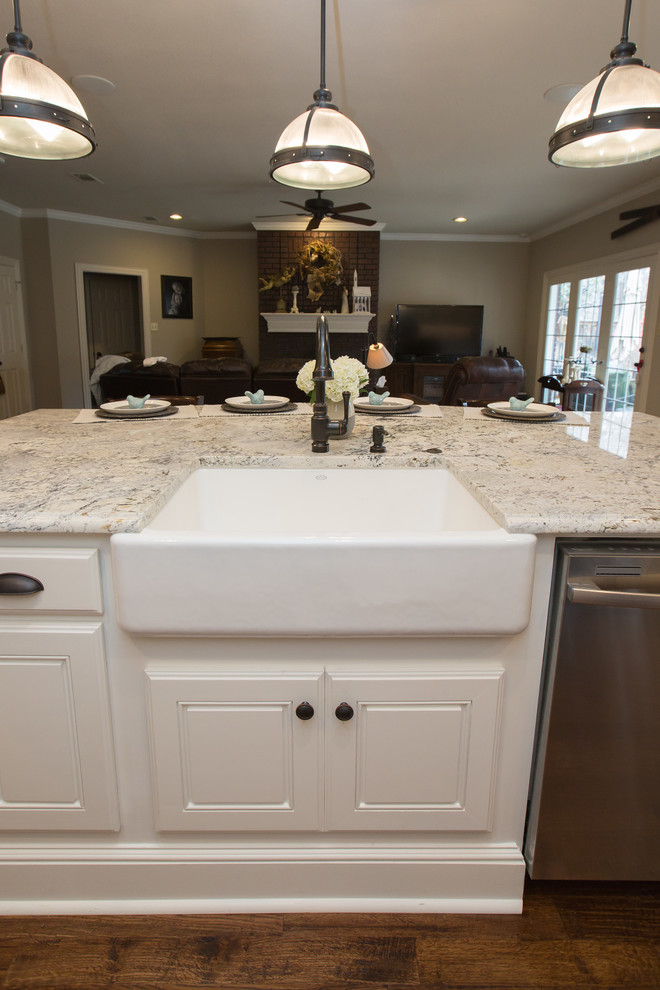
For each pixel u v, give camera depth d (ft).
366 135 14.24
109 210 22.41
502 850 4.20
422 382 27.35
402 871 4.20
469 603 3.64
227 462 5.43
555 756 4.01
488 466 5.06
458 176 17.75
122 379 16.67
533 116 13.06
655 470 4.91
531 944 4.01
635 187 19.06
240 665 3.87
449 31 9.50
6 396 21.94
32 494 4.09
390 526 5.58
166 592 3.58
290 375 16.56
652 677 3.89
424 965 3.86
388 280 28.12
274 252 25.17
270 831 4.15
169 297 26.40
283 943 4.01
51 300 23.04
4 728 3.94
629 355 20.13
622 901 4.36
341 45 9.96
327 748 3.98
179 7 8.84
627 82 5.33
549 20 9.18
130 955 3.92
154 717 3.90
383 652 3.87
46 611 3.76
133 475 4.67
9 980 3.76
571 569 3.72
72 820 4.11
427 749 3.99
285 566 3.56
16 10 5.47
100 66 10.75
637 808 4.13
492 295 28.45
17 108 5.24
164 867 4.19
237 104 12.42
